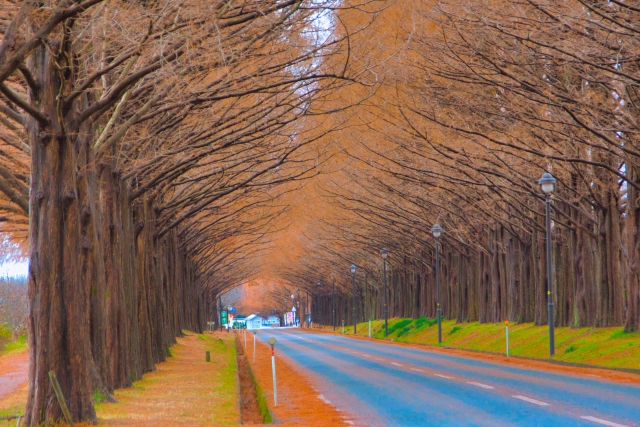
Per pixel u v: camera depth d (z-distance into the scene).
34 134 19.38
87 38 21.64
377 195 73.50
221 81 26.05
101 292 25.00
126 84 19.34
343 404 22.58
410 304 108.38
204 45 22.09
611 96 36.78
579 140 33.88
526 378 29.14
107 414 20.50
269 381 31.88
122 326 29.69
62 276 18.94
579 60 29.11
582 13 30.50
